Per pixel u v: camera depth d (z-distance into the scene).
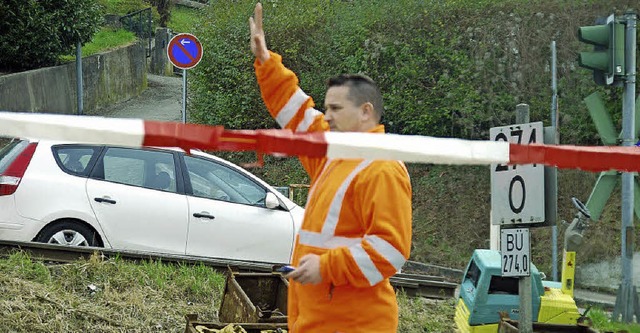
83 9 23.11
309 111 4.01
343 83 3.81
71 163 9.11
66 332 6.50
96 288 7.39
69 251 8.29
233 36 20.16
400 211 3.52
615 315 9.59
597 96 9.62
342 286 3.61
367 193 3.54
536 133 5.98
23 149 8.99
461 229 15.41
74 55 25.55
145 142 2.59
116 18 33.50
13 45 22.19
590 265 13.75
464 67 16.55
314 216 3.69
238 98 20.14
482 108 16.38
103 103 26.41
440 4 17.08
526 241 5.76
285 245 9.75
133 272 7.85
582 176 15.05
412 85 17.22
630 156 3.14
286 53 19.58
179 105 25.75
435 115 16.89
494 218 5.96
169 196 9.34
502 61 16.19
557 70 15.88
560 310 7.20
